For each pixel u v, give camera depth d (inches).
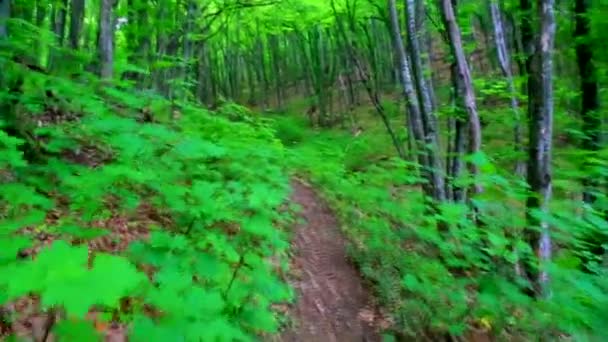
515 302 146.7
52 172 166.4
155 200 166.9
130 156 149.3
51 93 241.1
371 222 252.8
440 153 264.4
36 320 114.9
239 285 125.2
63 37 442.3
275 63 1204.5
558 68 422.9
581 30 233.3
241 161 242.4
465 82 218.1
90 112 215.2
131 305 114.0
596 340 109.5
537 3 178.5
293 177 376.8
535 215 146.1
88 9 517.3
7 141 139.9
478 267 181.9
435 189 254.5
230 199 151.7
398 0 434.3
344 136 744.3
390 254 215.5
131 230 168.9
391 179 299.3
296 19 738.8
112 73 338.3
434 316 161.9
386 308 186.9
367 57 904.3
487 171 157.5
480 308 154.7
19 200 118.3
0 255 73.7
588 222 155.3
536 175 176.7
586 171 178.7
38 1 340.5
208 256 110.2
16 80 217.6
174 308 82.6
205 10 612.4
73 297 46.8
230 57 1273.4
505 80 323.9
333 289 202.2
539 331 138.6
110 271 50.9
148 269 130.4
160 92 453.4
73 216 157.6
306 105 1169.4
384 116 437.4
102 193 142.0
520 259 167.6
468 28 365.1
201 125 303.4
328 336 170.4
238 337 82.9
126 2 454.0
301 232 256.1
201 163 215.5
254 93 1311.5
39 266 51.3
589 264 149.1
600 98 239.3
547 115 177.0
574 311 118.1
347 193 312.7
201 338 78.0
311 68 1096.8
